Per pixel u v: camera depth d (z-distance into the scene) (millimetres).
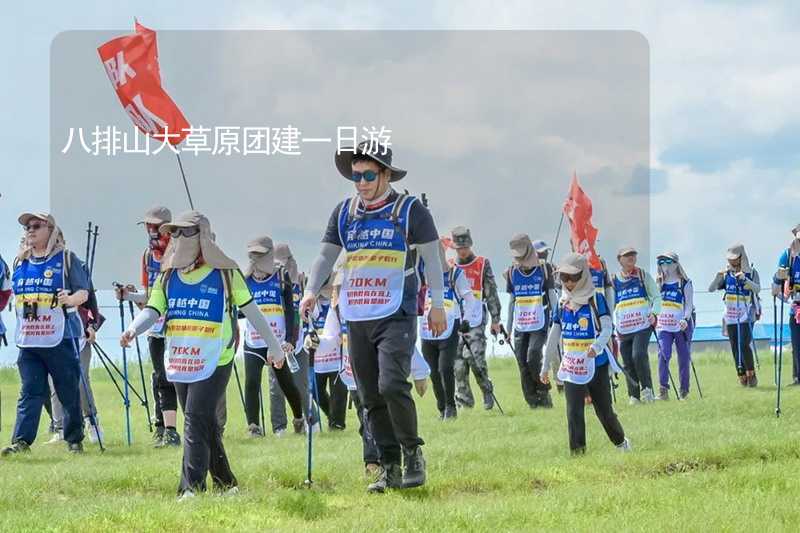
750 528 17391
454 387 37062
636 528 17391
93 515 18391
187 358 20406
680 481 21484
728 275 46219
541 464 23812
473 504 19531
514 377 57469
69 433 28984
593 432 29766
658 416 33219
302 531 17500
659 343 42469
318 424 33750
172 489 22141
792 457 24844
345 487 21609
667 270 42281
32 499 21000
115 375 56406
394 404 20562
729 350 68312
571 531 17359
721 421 30703
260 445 29484
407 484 20875
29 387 28578
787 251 45000
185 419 20531
